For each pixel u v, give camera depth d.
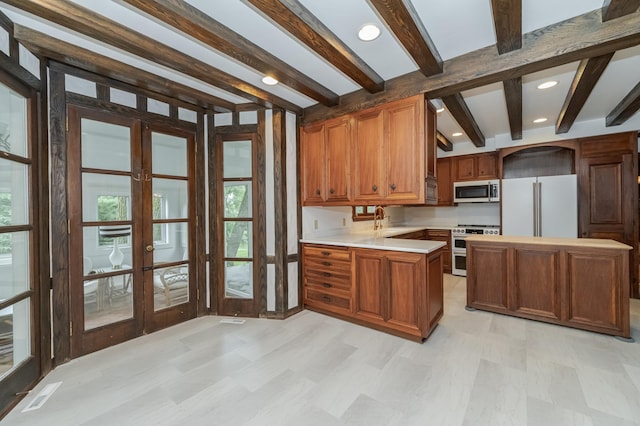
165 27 1.90
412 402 1.76
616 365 2.12
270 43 2.12
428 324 2.57
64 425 1.60
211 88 2.83
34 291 2.01
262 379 2.02
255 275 3.21
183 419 1.64
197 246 3.20
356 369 2.13
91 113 2.42
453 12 1.80
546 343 2.49
